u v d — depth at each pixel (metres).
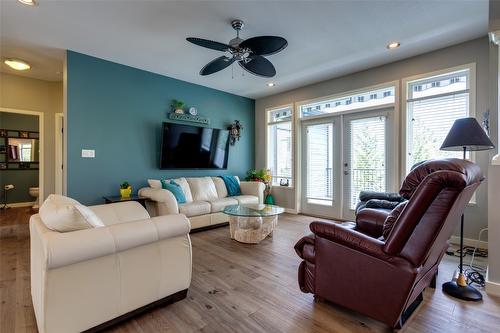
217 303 1.92
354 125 4.46
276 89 5.35
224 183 4.99
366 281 1.60
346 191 4.56
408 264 1.45
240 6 2.52
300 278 1.99
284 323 1.69
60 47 3.42
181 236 1.91
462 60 3.28
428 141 3.61
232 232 3.54
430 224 1.37
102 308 1.54
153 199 3.56
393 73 3.91
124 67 4.05
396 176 3.86
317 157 5.02
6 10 2.56
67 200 1.72
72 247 1.36
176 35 3.10
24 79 4.64
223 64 3.00
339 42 3.27
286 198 5.49
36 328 1.62
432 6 2.53
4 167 5.90
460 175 1.24
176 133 4.55
